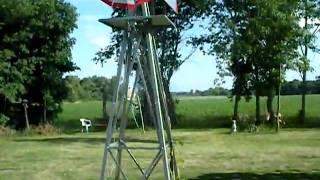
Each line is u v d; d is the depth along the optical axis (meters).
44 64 43.72
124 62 9.12
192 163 19.55
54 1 42.88
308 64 43.62
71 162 20.62
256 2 41.03
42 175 17.16
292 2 41.62
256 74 44.00
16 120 43.50
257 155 22.30
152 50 8.93
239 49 41.50
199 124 48.66
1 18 41.91
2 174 17.48
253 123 42.28
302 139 30.69
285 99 81.56
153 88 8.70
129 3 8.73
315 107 63.25
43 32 43.12
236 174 16.70
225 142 29.25
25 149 26.77
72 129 45.31
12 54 41.66
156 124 9.09
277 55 42.25
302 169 17.75
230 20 42.31
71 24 44.06
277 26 41.16
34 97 44.06
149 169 9.36
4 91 41.22
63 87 45.38
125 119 9.45
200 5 44.81
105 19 8.83
